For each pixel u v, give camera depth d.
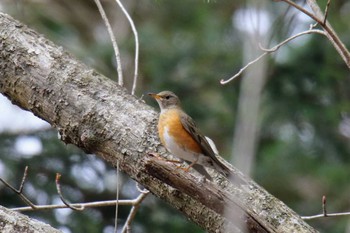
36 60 8.59
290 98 16.69
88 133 8.15
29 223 7.31
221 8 19.19
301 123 16.83
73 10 20.28
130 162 7.98
